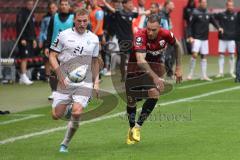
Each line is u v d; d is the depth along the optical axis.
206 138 33.41
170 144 32.09
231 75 66.44
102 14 59.22
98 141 33.12
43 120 39.69
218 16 65.56
